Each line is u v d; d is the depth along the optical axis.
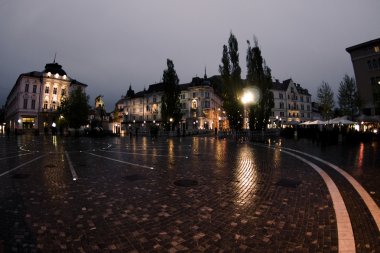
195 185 6.29
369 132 22.45
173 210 4.46
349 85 34.09
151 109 74.62
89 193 5.56
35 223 3.86
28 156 12.59
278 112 75.69
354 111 34.00
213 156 12.45
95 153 14.09
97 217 4.12
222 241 3.27
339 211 4.32
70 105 45.38
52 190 5.80
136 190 5.83
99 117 56.09
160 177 7.28
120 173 7.90
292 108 79.81
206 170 8.41
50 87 60.78
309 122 31.16
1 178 7.11
